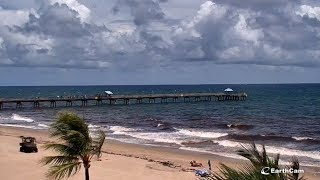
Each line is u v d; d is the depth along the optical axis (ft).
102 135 54.34
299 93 557.33
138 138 137.28
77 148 50.62
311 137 142.61
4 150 100.63
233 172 21.58
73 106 296.30
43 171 76.95
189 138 136.26
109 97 290.56
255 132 159.63
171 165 89.25
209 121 205.98
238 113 255.09
